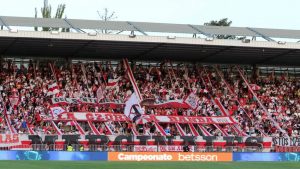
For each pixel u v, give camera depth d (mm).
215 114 59594
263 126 58844
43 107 55969
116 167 39812
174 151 51125
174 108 59750
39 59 61656
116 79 60938
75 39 51062
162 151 50750
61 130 53938
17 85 57750
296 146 54688
